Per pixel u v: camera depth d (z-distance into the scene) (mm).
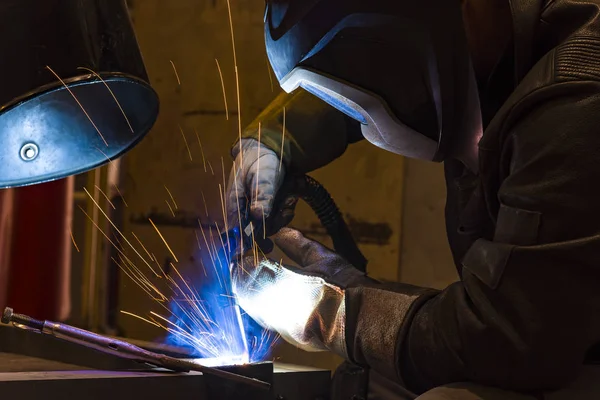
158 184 3068
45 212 2738
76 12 1108
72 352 1249
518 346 951
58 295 2787
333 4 1121
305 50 1146
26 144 1234
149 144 3096
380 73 1153
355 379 1354
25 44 1067
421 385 1083
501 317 964
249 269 1364
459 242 1317
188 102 3016
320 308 1210
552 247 935
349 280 1233
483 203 1148
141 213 3096
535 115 983
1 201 2652
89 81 1108
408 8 1103
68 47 1096
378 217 2621
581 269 934
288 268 1337
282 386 1296
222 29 2928
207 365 1182
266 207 1500
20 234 2693
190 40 3010
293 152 1613
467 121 1149
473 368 993
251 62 2865
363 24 1136
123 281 3064
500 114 1027
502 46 1110
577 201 937
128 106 1288
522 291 952
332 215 1641
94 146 1304
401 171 2586
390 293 1133
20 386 993
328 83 1165
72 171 1312
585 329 947
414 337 1062
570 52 973
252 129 1635
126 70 1170
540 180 961
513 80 1122
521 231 965
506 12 1096
